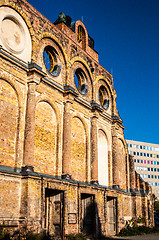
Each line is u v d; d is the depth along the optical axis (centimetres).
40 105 2341
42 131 2323
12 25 2167
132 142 10175
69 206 2370
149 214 3881
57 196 2364
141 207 3819
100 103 3300
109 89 3566
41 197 2055
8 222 1809
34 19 2350
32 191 1980
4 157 1939
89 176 2856
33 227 1920
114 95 3634
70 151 2530
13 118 2058
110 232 3130
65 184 2344
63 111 2591
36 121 2272
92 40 3356
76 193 2488
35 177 2025
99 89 3481
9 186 1891
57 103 2533
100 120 3219
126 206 3588
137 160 10088
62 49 2669
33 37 2295
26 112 2144
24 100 2161
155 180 10250
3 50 2011
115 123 3469
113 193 3112
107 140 3344
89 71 3102
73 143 2717
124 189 3669
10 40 2125
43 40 2464
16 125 2075
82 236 2350
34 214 1964
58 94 2550
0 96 1969
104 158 3250
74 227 2386
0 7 2052
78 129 2822
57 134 2486
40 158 2259
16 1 2188
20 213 1919
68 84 2659
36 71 2197
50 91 2448
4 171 1853
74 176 2662
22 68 2158
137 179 3922
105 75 3478
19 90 2125
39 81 2253
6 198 1853
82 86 3070
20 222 1877
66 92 2597
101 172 3145
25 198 1930
